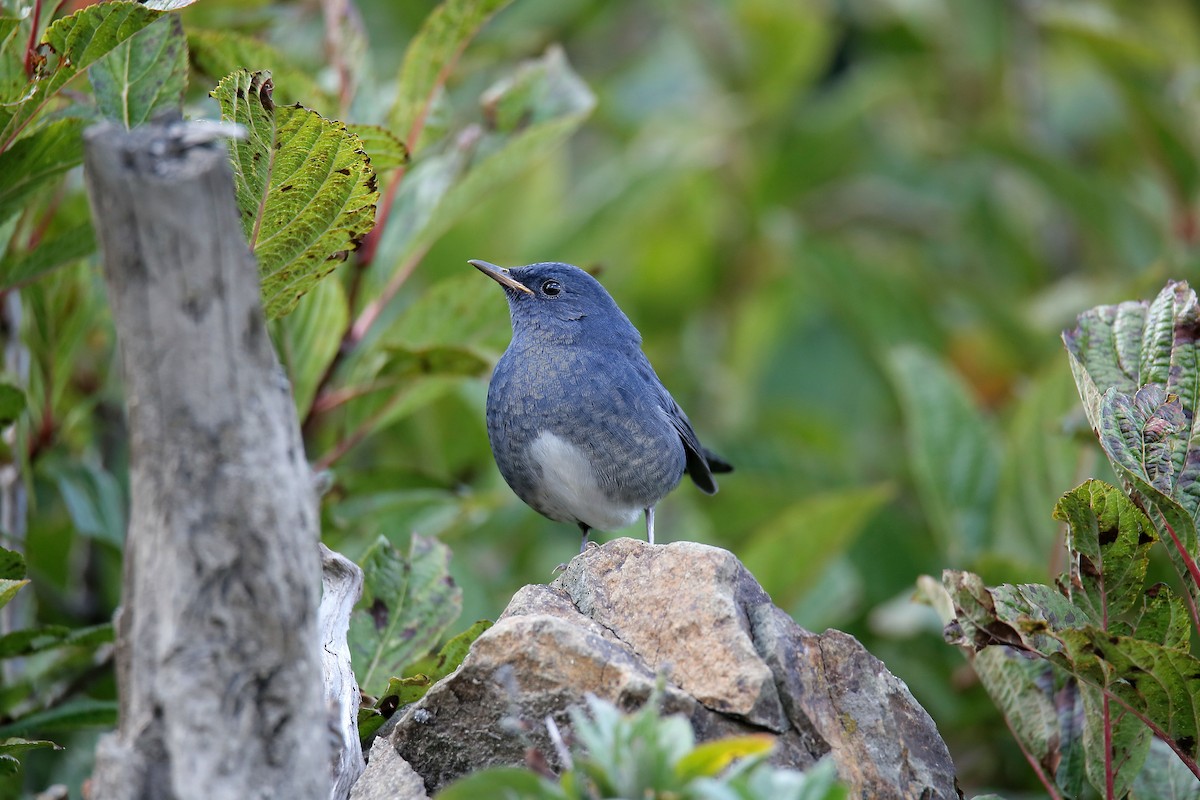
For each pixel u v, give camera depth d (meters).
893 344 15.68
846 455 17.03
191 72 9.62
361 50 10.17
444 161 10.38
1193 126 15.71
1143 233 15.41
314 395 9.67
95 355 12.59
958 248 18.56
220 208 4.78
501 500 12.62
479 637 6.72
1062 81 20.38
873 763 6.73
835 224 19.33
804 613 12.73
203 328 4.78
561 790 4.86
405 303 14.45
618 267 16.77
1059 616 7.15
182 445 4.81
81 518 10.51
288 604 4.98
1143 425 7.05
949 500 12.29
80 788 10.56
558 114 10.44
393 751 6.71
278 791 4.99
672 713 6.41
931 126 19.41
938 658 12.02
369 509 10.55
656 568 7.24
